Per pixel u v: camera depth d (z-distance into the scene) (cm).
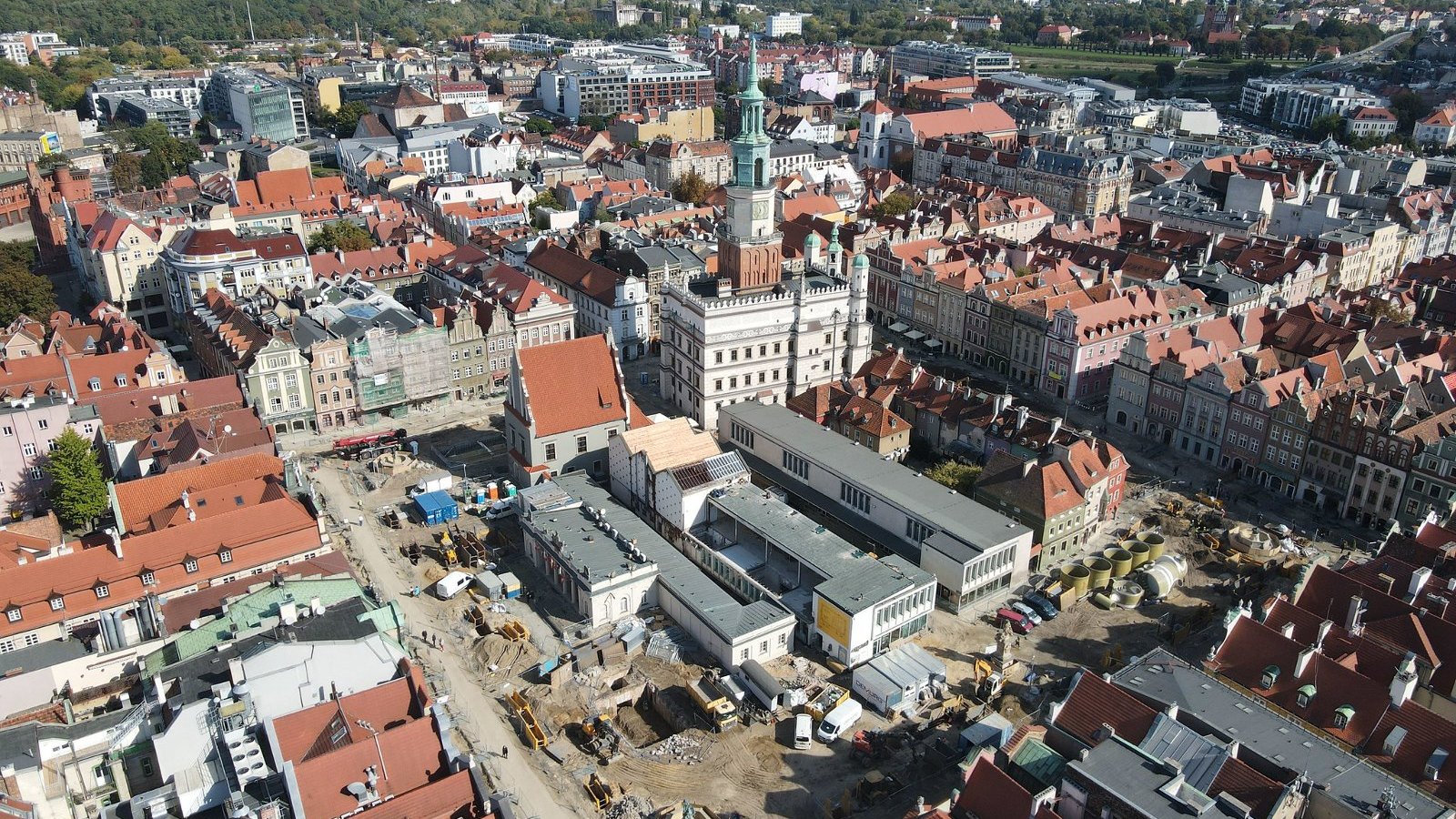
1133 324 18500
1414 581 10394
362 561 12925
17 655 10200
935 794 9312
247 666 8938
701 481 13138
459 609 12006
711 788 9394
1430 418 13912
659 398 18512
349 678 9425
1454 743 8244
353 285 19100
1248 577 12862
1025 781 8288
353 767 8075
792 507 13625
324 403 16538
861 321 18175
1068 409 18162
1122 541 13312
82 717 9944
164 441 13762
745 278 16862
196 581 11238
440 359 17400
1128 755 7931
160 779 8781
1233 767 7788
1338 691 8950
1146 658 9444
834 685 10762
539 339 18625
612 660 11031
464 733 9975
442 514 13875
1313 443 14638
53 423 13950
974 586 11994
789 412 15600
